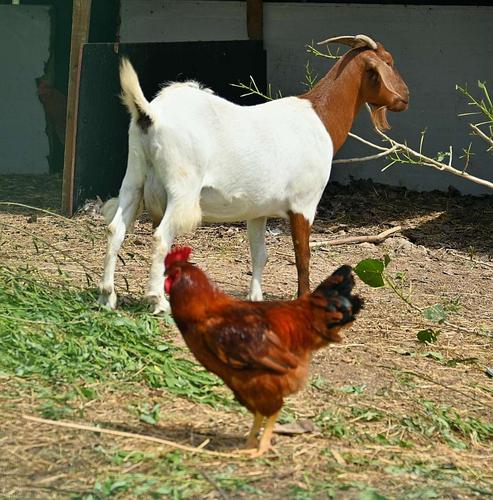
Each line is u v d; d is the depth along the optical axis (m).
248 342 5.30
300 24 15.34
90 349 6.82
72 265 9.62
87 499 4.83
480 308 9.53
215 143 7.70
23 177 15.10
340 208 13.63
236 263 10.53
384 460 5.81
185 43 13.89
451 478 5.67
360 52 8.66
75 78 12.05
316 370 7.27
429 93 14.91
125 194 7.81
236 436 5.89
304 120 8.26
